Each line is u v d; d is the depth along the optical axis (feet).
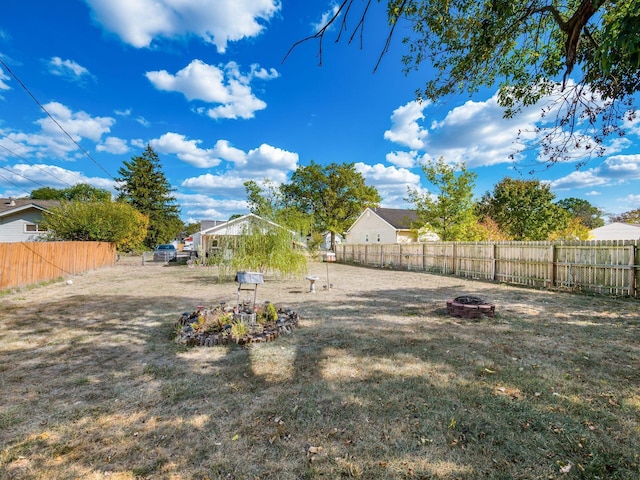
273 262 32.12
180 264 60.23
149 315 18.66
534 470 5.66
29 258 30.42
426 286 30.81
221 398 8.56
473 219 55.42
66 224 48.42
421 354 11.75
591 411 7.62
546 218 70.33
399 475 5.62
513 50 12.18
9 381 9.71
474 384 9.19
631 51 5.25
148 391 9.00
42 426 7.27
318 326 15.81
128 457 6.20
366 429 7.05
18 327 16.05
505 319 16.99
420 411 7.76
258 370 10.41
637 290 22.56
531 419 7.32
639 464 5.76
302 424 7.28
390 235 76.95
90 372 10.39
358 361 11.12
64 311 19.80
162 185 112.78
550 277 28.68
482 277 36.78
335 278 38.11
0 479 5.58
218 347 12.70
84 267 44.19
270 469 5.82
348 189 104.47
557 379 9.45
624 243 23.27
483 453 6.17
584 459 5.92
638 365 10.47
